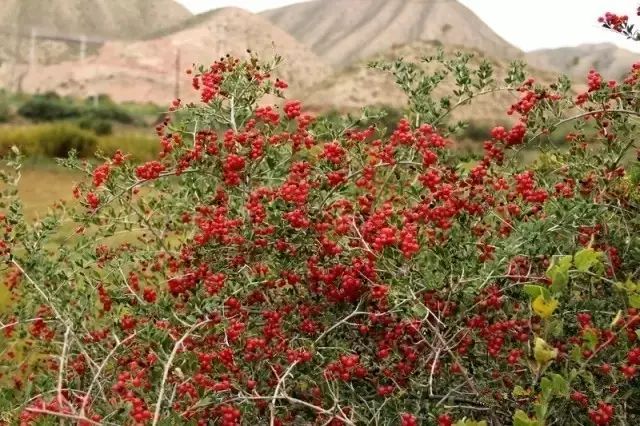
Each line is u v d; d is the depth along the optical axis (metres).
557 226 3.11
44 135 25.62
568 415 3.09
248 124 4.28
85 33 150.00
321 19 173.62
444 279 3.22
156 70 100.19
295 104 4.18
